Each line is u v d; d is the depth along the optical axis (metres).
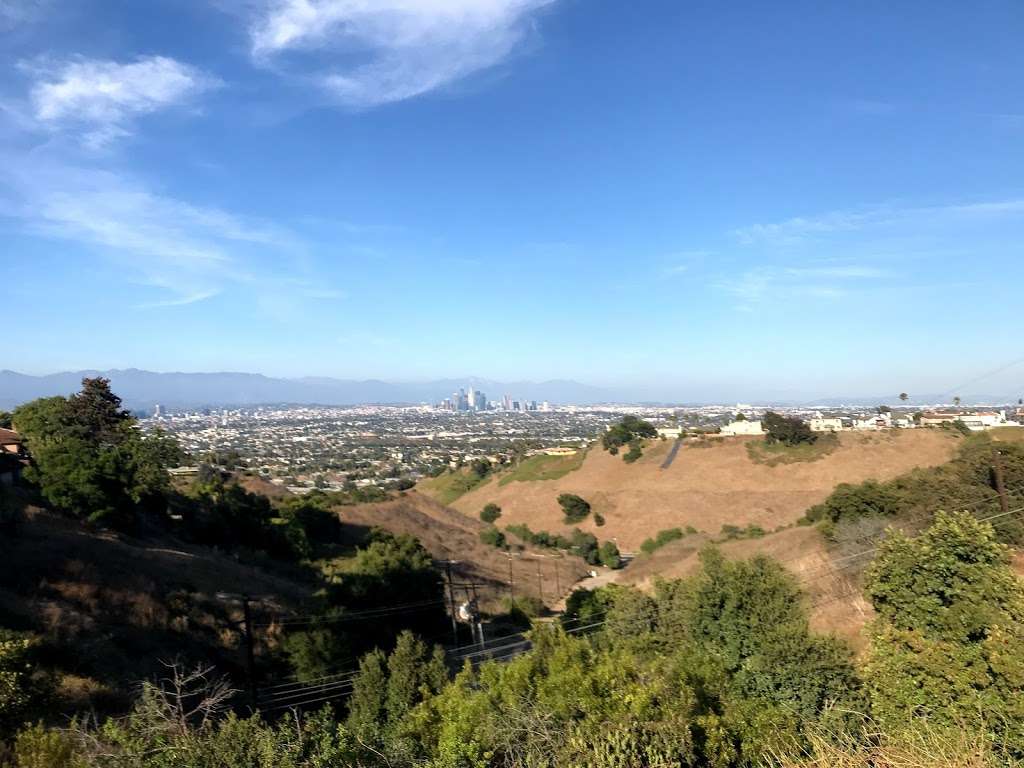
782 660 11.65
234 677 18.50
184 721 5.41
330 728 5.69
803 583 22.92
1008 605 9.61
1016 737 7.12
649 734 6.23
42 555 19.70
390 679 15.12
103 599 18.75
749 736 7.37
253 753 4.98
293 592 28.27
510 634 31.84
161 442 39.09
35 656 13.39
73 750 5.38
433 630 27.89
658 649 16.06
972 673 8.66
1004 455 26.06
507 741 6.38
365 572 26.05
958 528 10.48
